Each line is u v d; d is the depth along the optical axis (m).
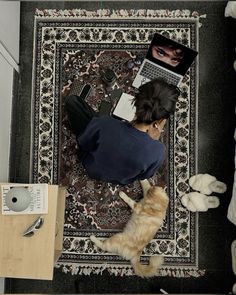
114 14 2.49
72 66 2.49
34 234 1.92
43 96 2.50
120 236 2.32
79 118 2.15
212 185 2.41
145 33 2.48
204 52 2.49
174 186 2.46
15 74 2.46
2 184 1.92
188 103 2.48
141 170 1.83
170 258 2.45
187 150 2.47
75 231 2.46
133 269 2.44
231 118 2.48
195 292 2.43
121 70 2.48
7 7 2.16
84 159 2.07
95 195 2.46
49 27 2.50
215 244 2.45
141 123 1.71
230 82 2.49
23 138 2.50
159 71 2.41
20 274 1.92
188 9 2.49
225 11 2.34
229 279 2.44
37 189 1.92
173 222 2.46
